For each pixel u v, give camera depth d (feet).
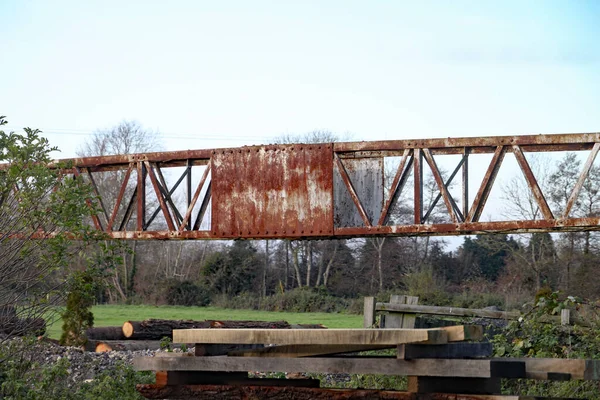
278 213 50.42
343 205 50.16
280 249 175.83
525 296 127.24
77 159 55.26
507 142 45.37
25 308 32.35
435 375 20.22
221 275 158.92
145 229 54.03
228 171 51.80
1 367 30.17
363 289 167.22
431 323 51.70
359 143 48.78
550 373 20.61
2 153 32.71
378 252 167.02
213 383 24.39
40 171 31.91
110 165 56.08
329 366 21.47
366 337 20.80
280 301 147.33
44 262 32.07
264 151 50.98
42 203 32.55
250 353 23.41
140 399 28.94
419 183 47.24
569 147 45.27
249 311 142.31
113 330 67.77
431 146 46.83
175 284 154.71
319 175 49.62
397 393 21.16
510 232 46.73
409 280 130.62
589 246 125.90
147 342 64.85
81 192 32.55
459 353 21.61
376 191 49.55
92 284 32.76
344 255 172.45
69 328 60.23
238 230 51.29
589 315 41.55
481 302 118.11
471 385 21.48
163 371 23.73
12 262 31.86
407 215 165.99
